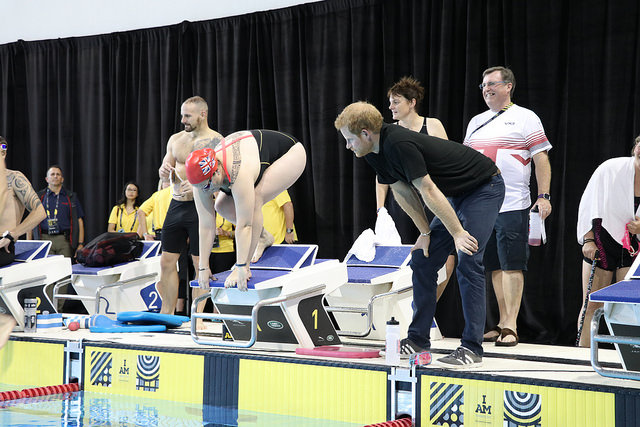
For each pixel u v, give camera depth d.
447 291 6.18
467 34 6.21
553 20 5.91
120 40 8.14
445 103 6.28
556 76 5.91
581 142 5.81
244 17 7.41
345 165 6.85
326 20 6.96
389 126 3.59
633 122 5.66
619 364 3.86
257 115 7.37
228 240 6.88
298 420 3.72
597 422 3.07
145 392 4.34
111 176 8.19
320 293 4.39
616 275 4.84
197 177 3.81
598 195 4.76
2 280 5.12
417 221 3.81
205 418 3.72
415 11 6.45
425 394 3.49
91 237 8.29
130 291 6.15
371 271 5.01
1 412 3.83
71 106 8.44
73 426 3.48
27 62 8.70
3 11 8.98
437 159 3.58
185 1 7.93
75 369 4.65
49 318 5.27
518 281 4.88
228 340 4.64
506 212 4.85
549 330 5.91
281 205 6.66
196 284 4.45
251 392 3.98
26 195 5.26
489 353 4.31
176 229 5.64
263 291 4.27
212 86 7.62
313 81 7.03
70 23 8.61
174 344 4.54
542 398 3.20
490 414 3.33
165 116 7.83
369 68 6.73
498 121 4.95
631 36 5.64
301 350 4.09
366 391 3.66
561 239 5.88
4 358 4.92
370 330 4.90
